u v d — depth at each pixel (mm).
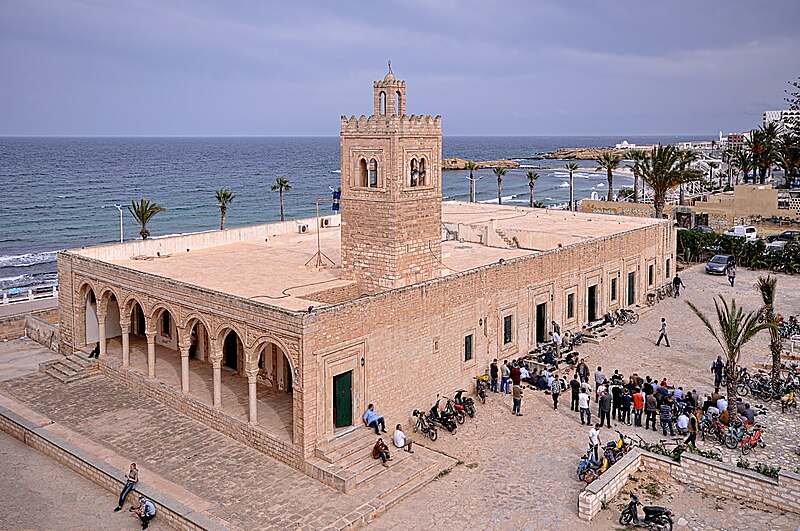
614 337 46281
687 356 42344
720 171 151250
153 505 25516
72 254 41469
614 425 33000
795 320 45812
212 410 32594
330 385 29266
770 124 97750
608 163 104062
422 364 33688
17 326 47562
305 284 35750
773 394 34969
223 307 31281
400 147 33594
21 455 30875
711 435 31125
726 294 57656
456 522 25156
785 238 77250
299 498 26484
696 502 25844
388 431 31859
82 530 24906
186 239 47219
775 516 24734
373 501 26188
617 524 24641
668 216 86750
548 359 39938
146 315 36031
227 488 27266
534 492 27031
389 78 33500
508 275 39281
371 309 30625
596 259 47875
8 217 133250
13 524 25172
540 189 197750
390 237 34156
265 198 173875
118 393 36938
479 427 32969
